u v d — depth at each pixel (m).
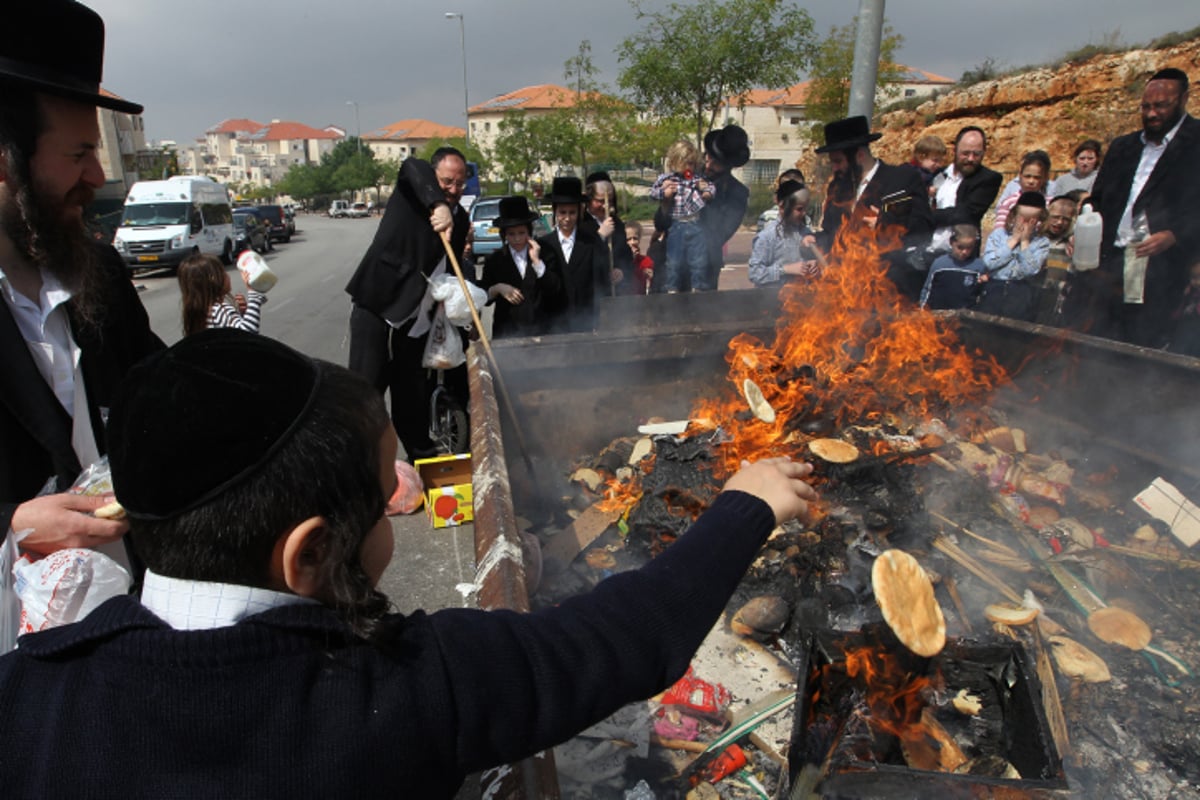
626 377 3.80
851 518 2.54
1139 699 2.10
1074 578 2.51
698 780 1.88
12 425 1.69
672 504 2.72
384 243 4.18
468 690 0.84
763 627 2.31
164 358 0.81
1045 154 5.74
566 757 1.90
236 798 0.73
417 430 4.70
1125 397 3.12
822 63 16.95
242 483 0.76
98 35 1.57
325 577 0.85
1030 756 1.62
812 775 1.53
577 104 26.38
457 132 100.25
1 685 0.80
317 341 9.42
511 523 1.77
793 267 5.15
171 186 19.42
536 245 5.08
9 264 1.64
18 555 1.49
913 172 4.89
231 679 0.76
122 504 0.80
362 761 0.77
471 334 4.54
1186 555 2.68
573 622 0.95
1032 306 4.94
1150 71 10.06
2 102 1.43
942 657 1.85
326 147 122.44
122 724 0.74
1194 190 4.13
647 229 22.78
